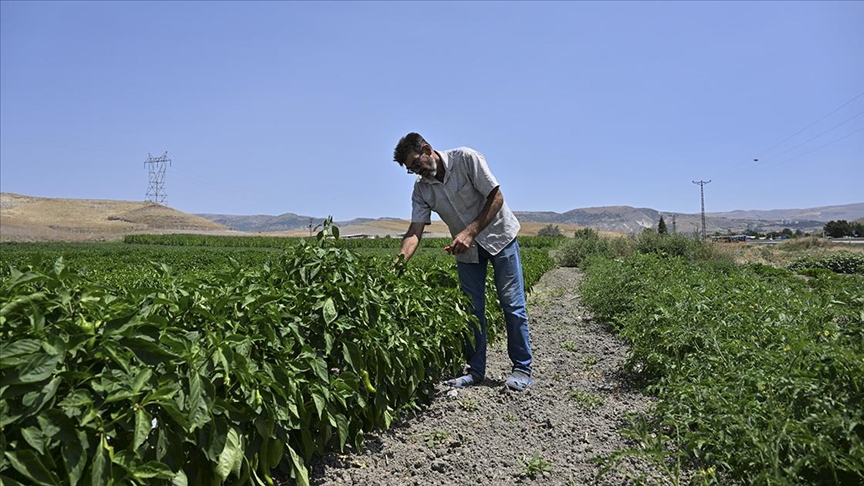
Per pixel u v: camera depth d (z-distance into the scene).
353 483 3.47
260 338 3.05
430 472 3.65
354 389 3.56
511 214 5.69
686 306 5.52
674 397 3.77
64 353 2.10
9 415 1.97
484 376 5.91
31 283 2.50
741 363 3.95
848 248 42.38
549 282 19.42
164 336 2.47
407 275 5.12
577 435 4.18
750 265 18.38
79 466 2.05
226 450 2.61
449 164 5.38
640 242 29.80
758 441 2.72
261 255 27.77
